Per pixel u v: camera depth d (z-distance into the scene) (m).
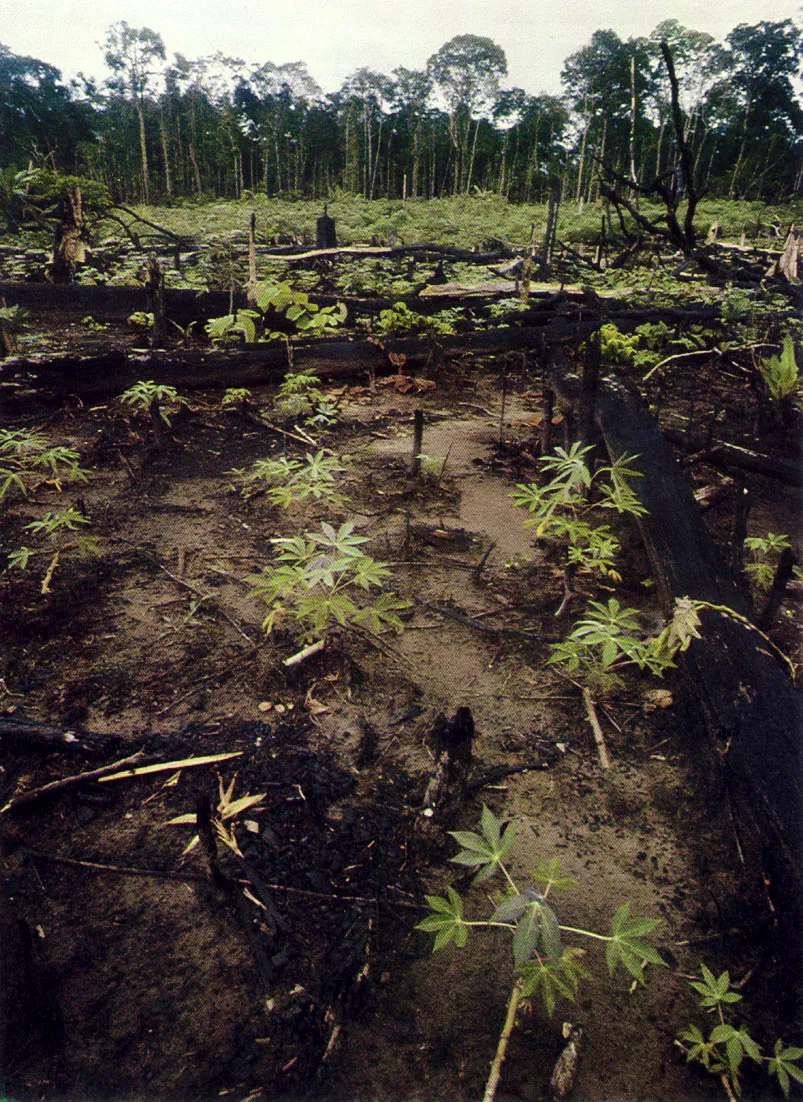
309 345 5.87
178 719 2.26
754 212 22.22
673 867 1.84
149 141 50.44
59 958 1.55
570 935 1.65
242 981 1.52
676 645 2.45
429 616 2.87
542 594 3.05
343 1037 1.43
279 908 1.69
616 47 28.81
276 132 53.47
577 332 6.76
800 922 1.61
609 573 3.05
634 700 2.46
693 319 7.66
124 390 5.11
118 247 10.45
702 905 1.74
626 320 7.54
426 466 4.30
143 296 6.80
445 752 2.03
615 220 20.30
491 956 1.61
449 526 3.60
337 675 2.49
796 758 1.94
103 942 1.59
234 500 3.76
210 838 1.64
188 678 2.45
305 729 2.25
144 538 3.33
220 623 2.74
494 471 4.30
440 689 2.47
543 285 8.70
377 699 2.40
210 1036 1.42
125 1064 1.36
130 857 1.80
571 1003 1.52
